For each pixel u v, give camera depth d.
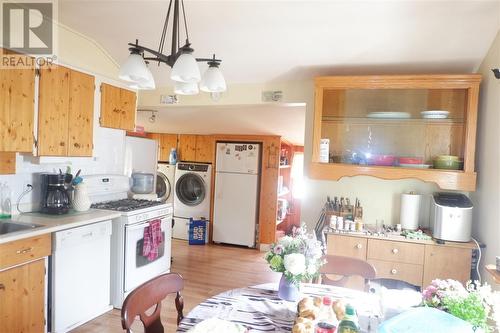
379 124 2.69
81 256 2.42
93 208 2.85
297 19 2.18
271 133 4.58
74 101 2.66
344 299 1.55
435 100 2.55
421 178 2.41
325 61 2.61
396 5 1.97
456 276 2.28
